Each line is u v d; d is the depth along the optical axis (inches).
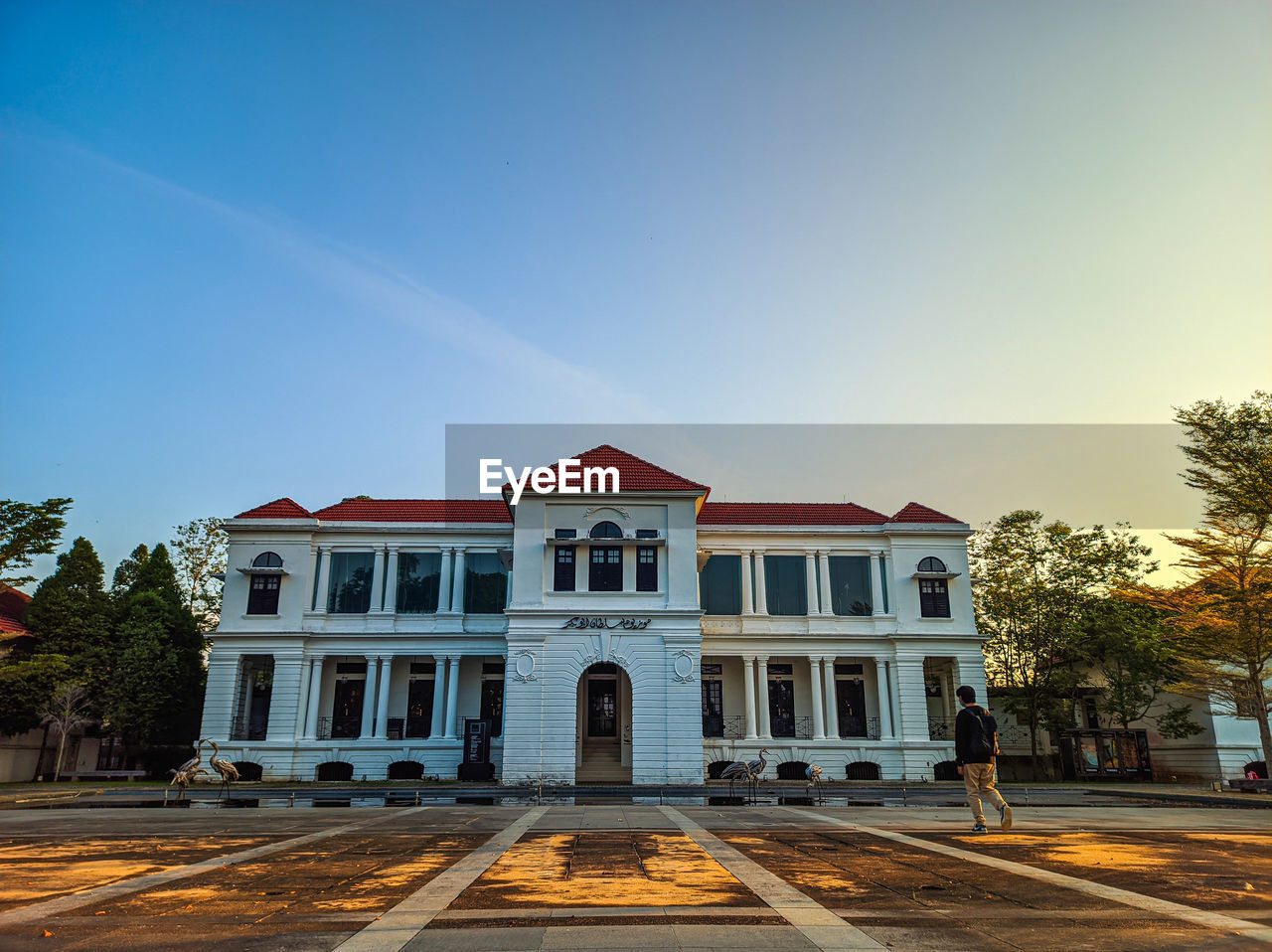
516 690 1291.8
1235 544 1198.9
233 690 1489.9
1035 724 1659.7
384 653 1517.0
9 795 1055.0
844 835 480.4
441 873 354.9
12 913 279.7
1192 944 236.1
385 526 1579.7
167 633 1740.9
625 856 398.9
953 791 1138.7
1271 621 1155.9
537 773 1256.8
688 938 242.2
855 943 236.8
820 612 1562.5
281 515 1594.5
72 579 1702.8
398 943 237.8
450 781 1398.9
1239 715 1343.5
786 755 1464.1
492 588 1573.6
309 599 1540.4
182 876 348.5
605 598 1336.1
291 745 1454.2
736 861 380.5
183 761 1749.5
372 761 1464.1
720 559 1593.3
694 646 1311.5
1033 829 509.7
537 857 396.8
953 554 1579.7
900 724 1485.0
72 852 427.5
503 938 242.8
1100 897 298.5
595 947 232.5
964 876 339.6
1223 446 1138.0
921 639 1518.2
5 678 1336.1
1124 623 1612.9
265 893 311.7
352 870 364.2
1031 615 1688.0
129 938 245.6
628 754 1424.7
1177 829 511.2
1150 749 1718.8
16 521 1277.1
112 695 1631.4
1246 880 330.6
